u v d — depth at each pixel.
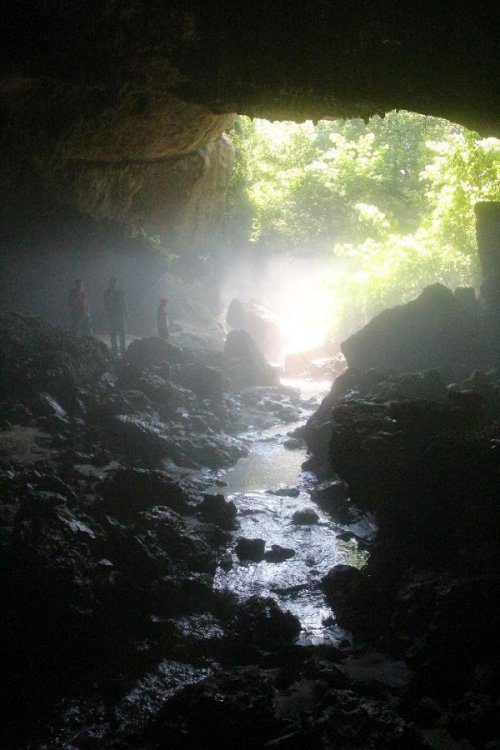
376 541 8.83
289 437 14.23
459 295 14.06
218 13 10.89
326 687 5.92
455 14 9.27
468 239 18.50
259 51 11.48
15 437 12.17
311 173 31.50
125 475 9.81
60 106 17.48
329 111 13.41
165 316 19.83
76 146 19.52
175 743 5.28
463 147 19.20
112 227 22.69
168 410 14.68
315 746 5.13
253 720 5.29
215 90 13.35
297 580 8.07
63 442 12.08
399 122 31.58
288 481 11.62
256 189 32.62
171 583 7.57
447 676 5.95
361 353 14.31
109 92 17.12
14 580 6.84
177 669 6.56
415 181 30.36
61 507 8.45
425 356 13.81
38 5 11.86
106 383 15.27
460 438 8.28
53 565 7.03
